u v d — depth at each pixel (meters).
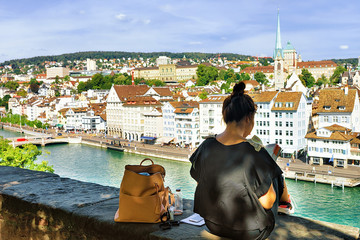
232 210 4.59
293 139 102.88
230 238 4.77
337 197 68.38
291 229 5.16
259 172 4.57
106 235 5.97
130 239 5.66
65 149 136.75
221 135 5.02
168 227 5.50
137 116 153.12
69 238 6.62
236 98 4.90
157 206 5.75
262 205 4.60
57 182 8.76
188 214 6.08
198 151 5.11
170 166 97.50
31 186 8.36
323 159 93.19
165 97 182.62
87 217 6.25
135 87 175.88
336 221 57.03
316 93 158.50
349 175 77.75
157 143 142.50
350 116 99.69
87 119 184.88
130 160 109.88
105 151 129.62
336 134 87.44
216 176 4.67
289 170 84.69
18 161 53.34
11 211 7.70
